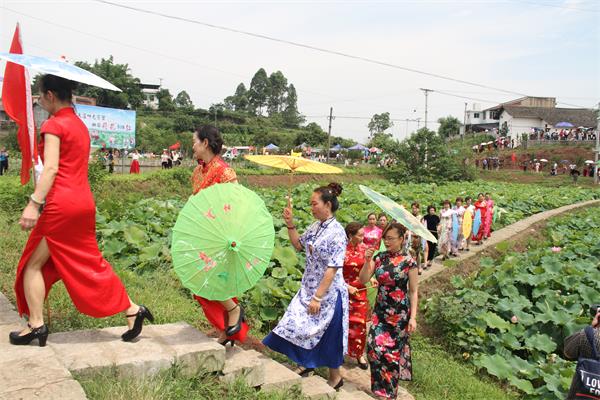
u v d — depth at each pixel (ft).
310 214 52.60
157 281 26.32
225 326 15.79
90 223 12.81
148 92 274.77
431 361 26.25
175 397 12.39
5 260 22.98
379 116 325.62
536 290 35.78
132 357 12.88
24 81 13.87
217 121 252.42
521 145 190.29
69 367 11.94
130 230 32.83
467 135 238.48
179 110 256.73
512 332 30.42
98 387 11.44
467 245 50.14
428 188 97.04
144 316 13.98
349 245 22.04
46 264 12.75
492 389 24.12
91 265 12.81
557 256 45.34
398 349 18.66
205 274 14.75
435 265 43.42
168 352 13.43
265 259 15.42
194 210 14.89
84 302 12.67
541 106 244.83
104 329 14.71
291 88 384.88
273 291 25.59
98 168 67.62
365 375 21.38
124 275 25.08
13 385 10.68
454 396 21.98
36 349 12.50
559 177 151.23
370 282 23.99
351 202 68.33
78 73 13.03
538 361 28.76
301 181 111.96
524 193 101.50
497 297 34.45
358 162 176.24
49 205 12.07
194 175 16.75
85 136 12.85
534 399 24.88
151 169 110.73
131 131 87.40
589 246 52.90
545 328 32.19
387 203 17.69
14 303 17.12
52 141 12.09
